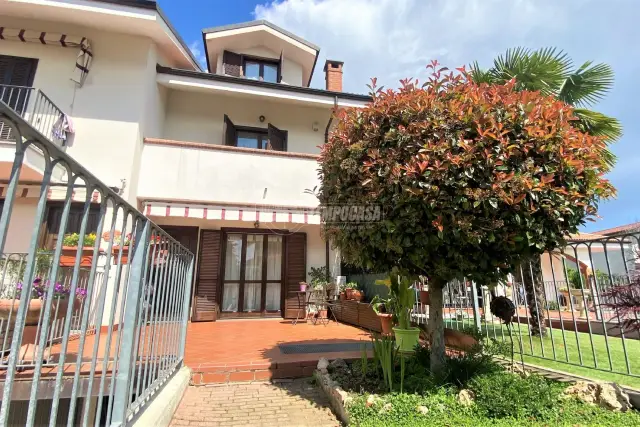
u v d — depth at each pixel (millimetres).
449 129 4469
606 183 4711
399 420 4117
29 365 5355
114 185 11133
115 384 3451
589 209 4676
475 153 4281
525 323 11180
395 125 4832
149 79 12531
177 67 15211
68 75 11711
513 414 4195
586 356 6809
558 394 4625
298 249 13906
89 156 11227
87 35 12117
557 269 16797
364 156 4996
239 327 11359
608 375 5402
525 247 4613
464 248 4598
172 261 5395
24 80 11469
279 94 14383
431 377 5133
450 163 4242
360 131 5219
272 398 5625
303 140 15898
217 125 15055
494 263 4637
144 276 3895
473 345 5926
